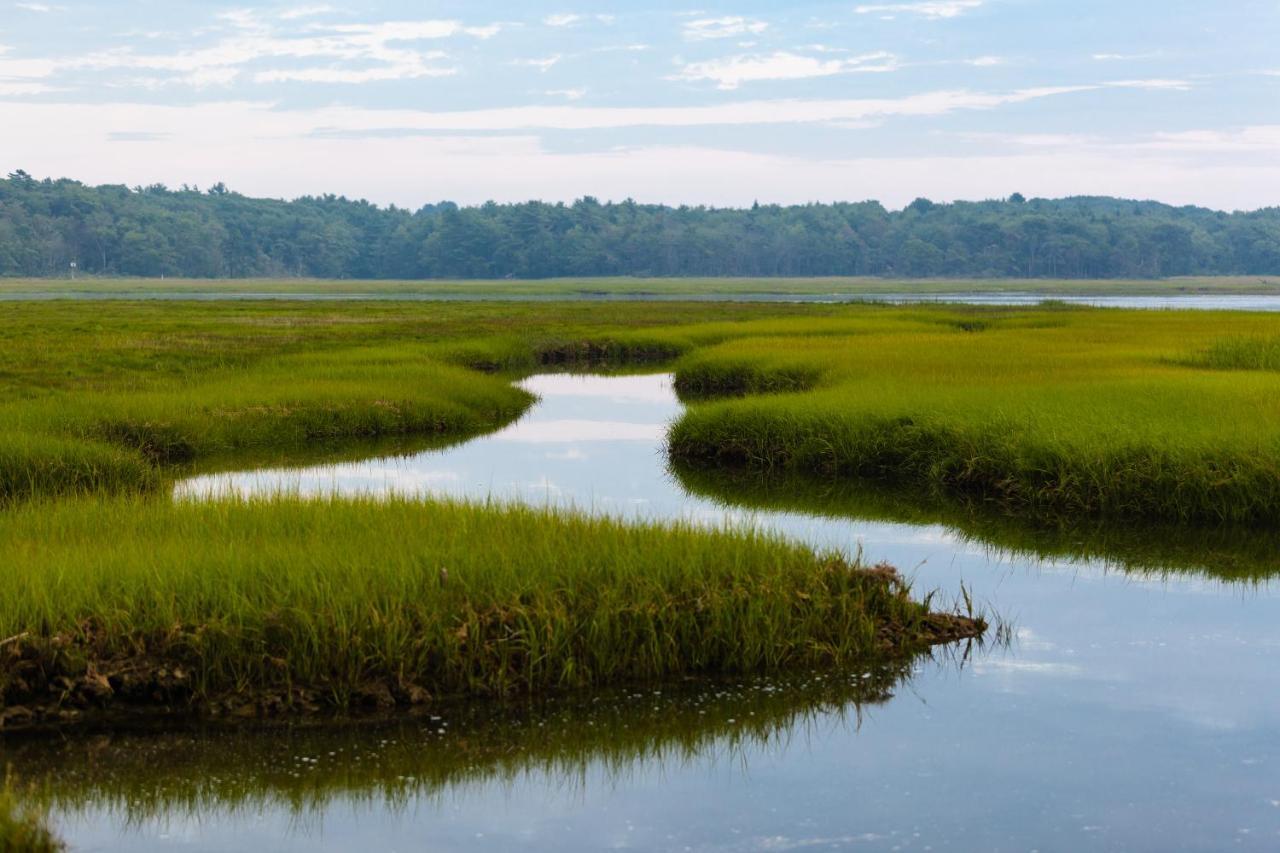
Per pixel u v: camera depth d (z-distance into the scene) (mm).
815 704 12516
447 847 9547
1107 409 26609
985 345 47750
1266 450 21953
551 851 9469
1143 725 12000
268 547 13680
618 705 12219
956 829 9812
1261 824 9867
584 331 68938
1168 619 15711
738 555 14156
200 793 10383
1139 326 60875
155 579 12477
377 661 12086
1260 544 19969
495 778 10844
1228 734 11773
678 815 10109
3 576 12555
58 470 22422
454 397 37281
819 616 13680
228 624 11859
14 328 60906
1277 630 15227
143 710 11664
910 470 26375
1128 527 21219
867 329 63469
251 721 11562
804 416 28609
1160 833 9719
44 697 11688
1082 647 14477
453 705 12008
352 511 16016
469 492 23969
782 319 76375
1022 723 12078
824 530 21000
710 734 11781
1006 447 24578
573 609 12891
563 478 26219
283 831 9797
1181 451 22375
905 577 17453
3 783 10336
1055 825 9852
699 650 13078
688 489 25062
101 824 9852
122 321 70125
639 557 13797
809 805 10273
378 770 10852
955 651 14273
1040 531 21000
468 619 12398
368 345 54656
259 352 49906
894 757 11258
